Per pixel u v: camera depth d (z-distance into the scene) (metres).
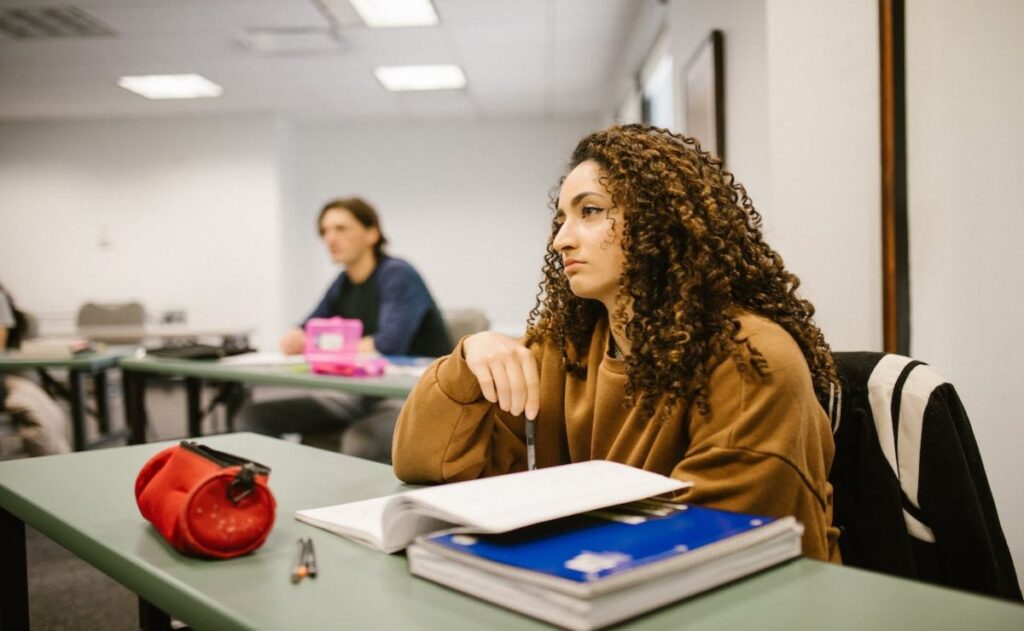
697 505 0.66
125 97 5.74
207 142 6.44
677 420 0.74
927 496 0.80
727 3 2.51
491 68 5.16
